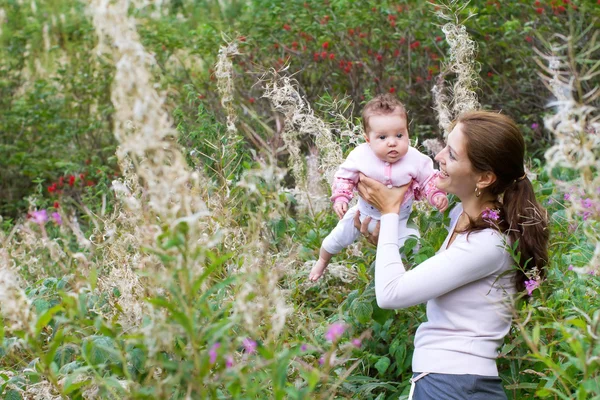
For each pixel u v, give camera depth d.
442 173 2.84
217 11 9.65
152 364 2.18
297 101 4.12
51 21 10.20
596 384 2.10
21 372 2.96
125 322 2.71
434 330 2.74
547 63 6.74
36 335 2.19
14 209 8.27
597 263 2.35
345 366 3.27
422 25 7.38
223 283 2.08
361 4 7.80
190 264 2.04
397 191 2.89
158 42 8.31
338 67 7.42
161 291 2.47
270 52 7.81
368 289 3.26
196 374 2.08
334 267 3.64
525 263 2.71
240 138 3.78
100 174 6.57
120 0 1.97
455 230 2.83
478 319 2.69
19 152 8.40
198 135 4.10
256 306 2.28
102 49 2.03
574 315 2.87
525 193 2.77
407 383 3.19
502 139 2.68
